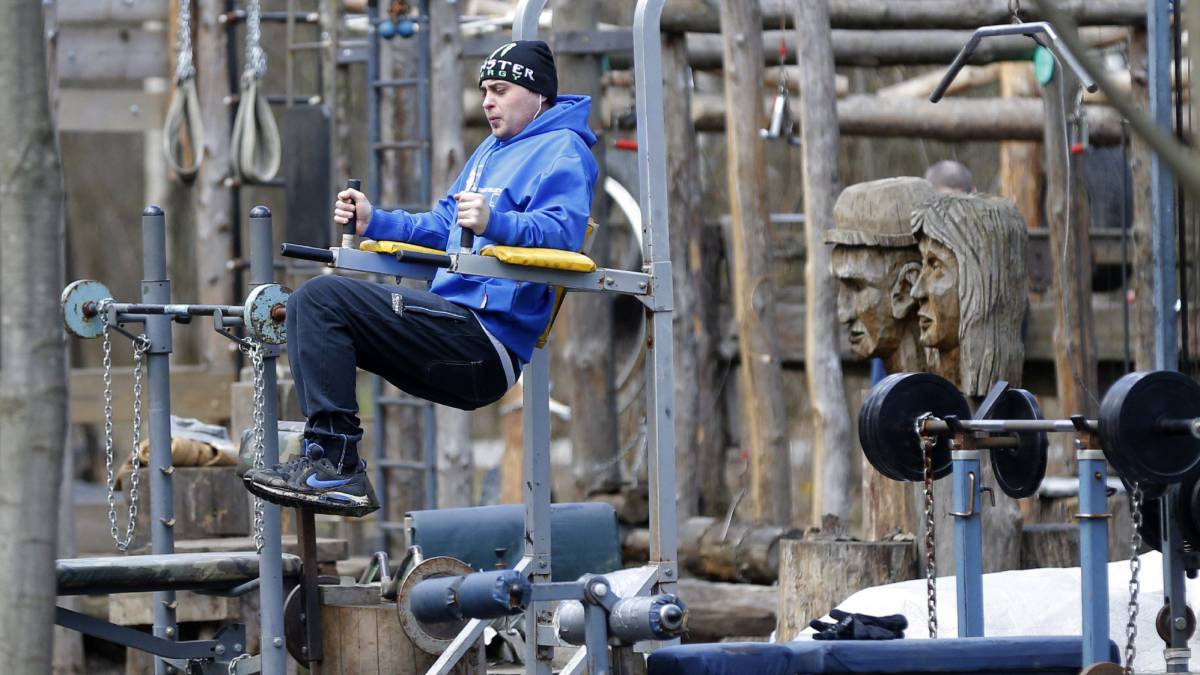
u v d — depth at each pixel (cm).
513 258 1220
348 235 1298
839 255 2094
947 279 1930
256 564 1678
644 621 1122
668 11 3144
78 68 3475
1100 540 1253
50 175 1041
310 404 1238
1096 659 1248
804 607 2022
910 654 1270
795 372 3700
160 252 1762
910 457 1534
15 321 1032
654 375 1345
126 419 3566
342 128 3472
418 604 1151
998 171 5062
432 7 3244
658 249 1346
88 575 1583
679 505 3102
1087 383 2883
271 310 1556
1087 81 1816
